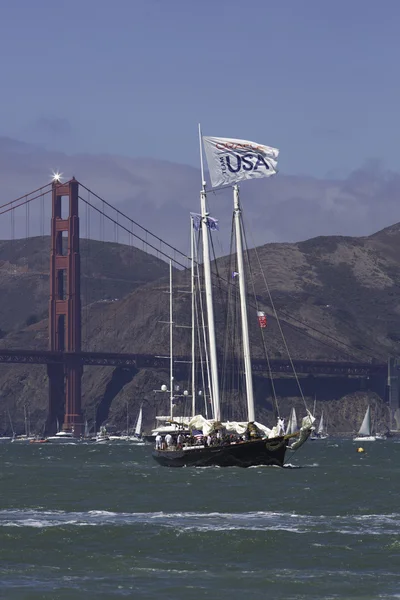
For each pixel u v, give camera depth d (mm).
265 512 173125
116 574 115375
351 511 174500
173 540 136375
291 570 117750
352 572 116562
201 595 104812
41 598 102938
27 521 158750
